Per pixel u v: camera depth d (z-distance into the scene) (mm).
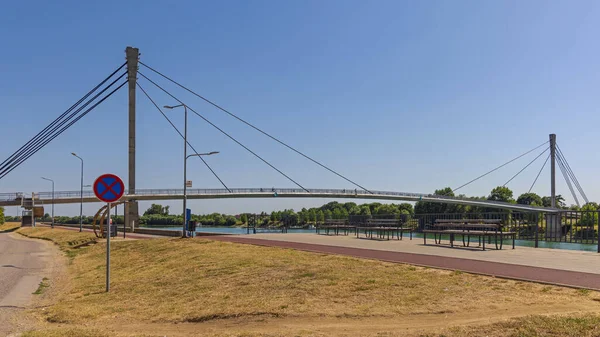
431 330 6359
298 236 26234
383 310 7645
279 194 83500
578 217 17984
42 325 9219
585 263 11484
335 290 9133
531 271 10078
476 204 80312
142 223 121750
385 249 16172
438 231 18141
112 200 12516
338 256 13844
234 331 7281
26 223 81062
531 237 19562
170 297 10430
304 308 8094
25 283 16172
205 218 104562
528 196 115188
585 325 5980
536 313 6852
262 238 24328
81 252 26844
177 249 19938
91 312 9773
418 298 8141
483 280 9203
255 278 11008
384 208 104312
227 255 15945
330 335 6582
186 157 30078
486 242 18891
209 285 10977
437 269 10688
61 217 144125
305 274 10797
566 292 7969
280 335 6734
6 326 9188
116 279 14828
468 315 7066
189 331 7645
